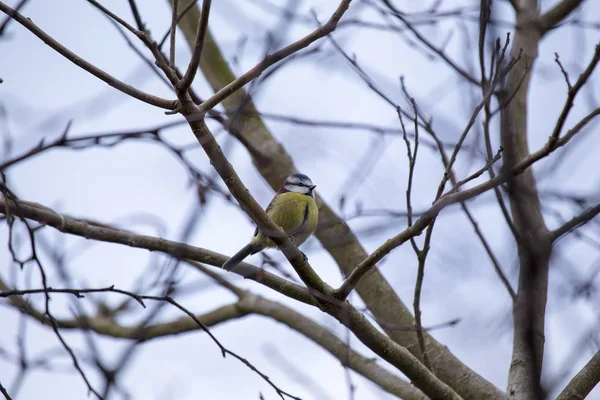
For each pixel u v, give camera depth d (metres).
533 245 7.27
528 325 6.23
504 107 7.99
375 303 11.27
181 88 7.73
